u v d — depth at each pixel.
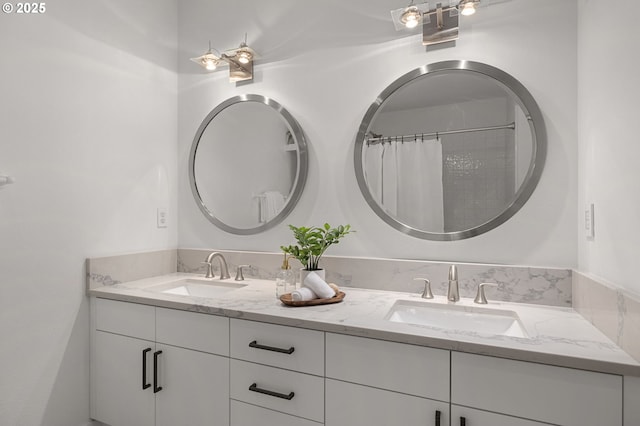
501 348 0.99
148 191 2.05
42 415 1.55
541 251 1.47
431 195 1.63
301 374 1.28
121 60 1.90
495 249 1.54
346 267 1.75
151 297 1.59
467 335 1.09
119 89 1.89
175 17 2.26
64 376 1.64
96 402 1.73
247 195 2.04
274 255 1.94
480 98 1.55
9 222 1.44
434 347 1.08
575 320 1.25
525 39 1.50
